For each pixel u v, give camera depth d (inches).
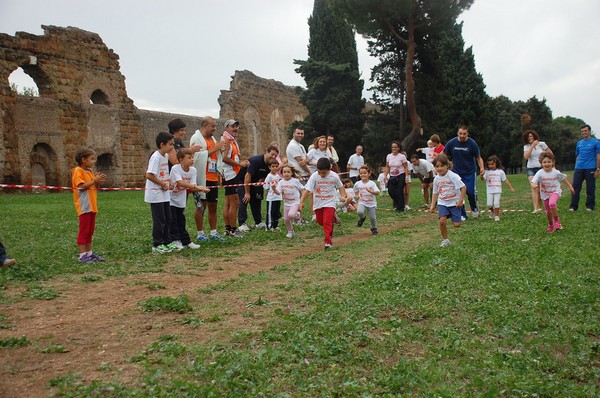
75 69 1497.3
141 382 158.2
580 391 152.6
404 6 1316.4
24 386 155.6
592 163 586.9
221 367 166.1
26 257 365.4
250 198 540.7
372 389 154.2
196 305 244.1
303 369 167.2
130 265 343.9
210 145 452.4
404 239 444.1
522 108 2878.9
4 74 1327.5
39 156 1414.9
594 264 305.7
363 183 494.3
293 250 411.5
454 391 152.0
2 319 218.1
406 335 197.5
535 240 397.1
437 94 1660.9
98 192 1355.8
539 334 198.1
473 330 203.0
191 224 567.5
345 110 1777.8
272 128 2256.4
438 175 396.8
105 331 205.6
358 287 269.4
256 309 235.5
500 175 562.3
